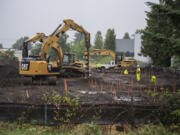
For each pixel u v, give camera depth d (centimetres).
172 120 603
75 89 1344
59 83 1708
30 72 1520
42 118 650
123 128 594
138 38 6297
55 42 2069
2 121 665
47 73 1577
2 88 1299
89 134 546
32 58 1594
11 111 668
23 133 563
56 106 645
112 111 636
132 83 1650
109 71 3014
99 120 634
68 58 2395
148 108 630
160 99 683
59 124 627
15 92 1178
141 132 547
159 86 1373
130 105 634
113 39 7831
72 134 547
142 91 1217
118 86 1495
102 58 7488
